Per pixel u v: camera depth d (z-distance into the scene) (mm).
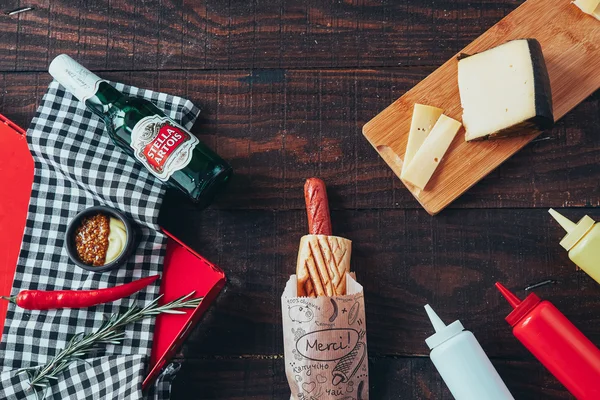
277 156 938
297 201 934
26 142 927
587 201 912
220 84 947
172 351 881
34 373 861
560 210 915
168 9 954
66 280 898
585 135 917
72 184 917
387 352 916
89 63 954
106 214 879
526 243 915
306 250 859
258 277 930
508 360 905
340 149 936
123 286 875
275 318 925
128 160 904
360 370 849
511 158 920
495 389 833
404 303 920
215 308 929
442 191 900
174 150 863
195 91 948
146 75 952
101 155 902
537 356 846
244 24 950
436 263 921
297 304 839
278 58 947
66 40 957
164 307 869
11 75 956
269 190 936
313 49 946
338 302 840
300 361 839
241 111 944
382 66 940
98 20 957
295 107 942
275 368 919
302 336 837
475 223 921
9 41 959
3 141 927
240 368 921
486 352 908
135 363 862
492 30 914
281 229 932
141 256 902
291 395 867
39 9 960
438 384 909
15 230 917
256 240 933
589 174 914
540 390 898
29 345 882
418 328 916
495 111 868
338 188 932
